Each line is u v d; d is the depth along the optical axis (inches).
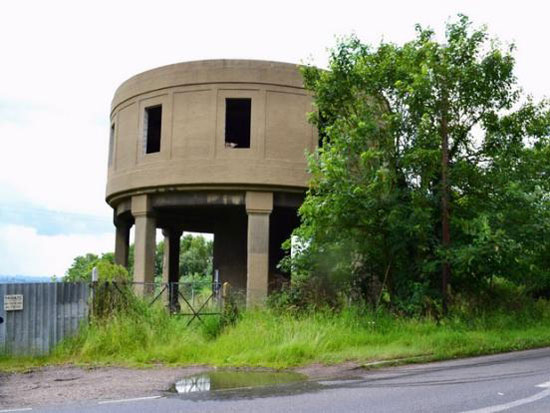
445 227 642.2
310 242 693.9
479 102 665.6
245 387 362.6
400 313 647.1
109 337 510.0
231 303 625.9
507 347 544.1
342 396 327.9
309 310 650.2
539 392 332.2
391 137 655.1
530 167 684.7
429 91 629.0
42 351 504.1
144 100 885.2
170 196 857.5
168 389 358.6
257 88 832.3
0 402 322.3
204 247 2199.8
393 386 359.6
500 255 622.2
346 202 626.8
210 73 836.0
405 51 669.3
